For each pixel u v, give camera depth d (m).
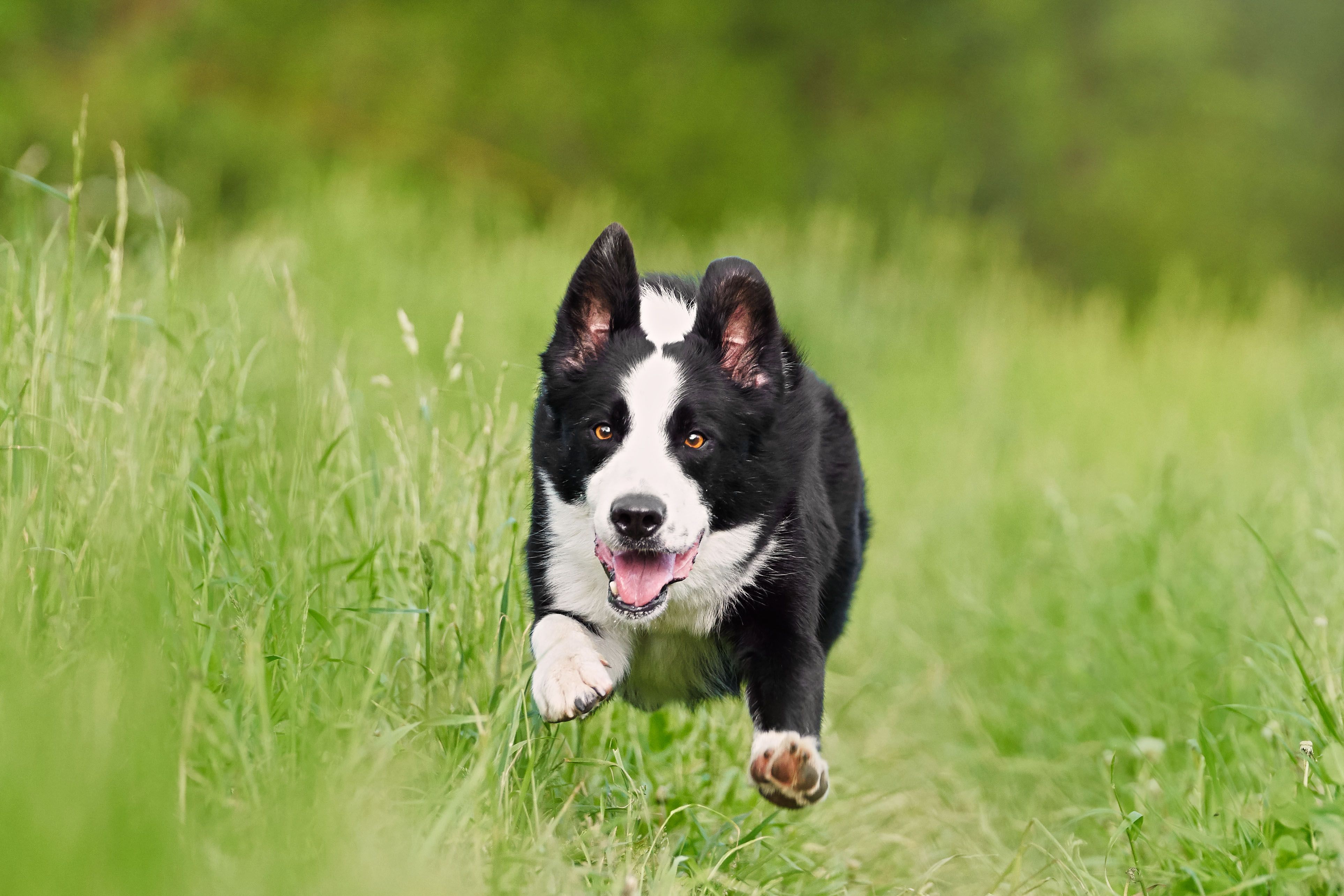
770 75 22.56
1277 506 6.81
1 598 3.35
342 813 3.02
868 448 10.45
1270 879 3.43
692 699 4.53
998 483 9.57
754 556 4.19
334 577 4.36
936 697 6.45
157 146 16.89
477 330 10.13
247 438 4.68
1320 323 16.28
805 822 4.64
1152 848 4.07
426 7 21.34
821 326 12.96
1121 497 7.17
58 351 4.23
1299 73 24.00
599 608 4.19
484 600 4.35
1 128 15.84
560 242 14.02
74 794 2.69
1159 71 23.14
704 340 4.14
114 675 3.23
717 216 21.02
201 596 3.79
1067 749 5.52
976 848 4.83
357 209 12.13
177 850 2.76
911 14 22.84
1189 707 5.32
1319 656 4.55
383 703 3.80
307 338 5.29
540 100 20.83
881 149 21.77
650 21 22.27
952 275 15.62
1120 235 22.25
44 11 17.55
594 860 3.72
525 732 3.98
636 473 3.83
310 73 19.30
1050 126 22.42
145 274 6.71
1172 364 14.27
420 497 4.75
